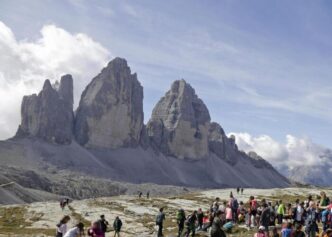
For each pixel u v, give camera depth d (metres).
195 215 47.16
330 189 128.88
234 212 53.72
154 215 74.44
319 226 48.41
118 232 51.75
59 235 31.69
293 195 105.31
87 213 79.25
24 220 76.44
